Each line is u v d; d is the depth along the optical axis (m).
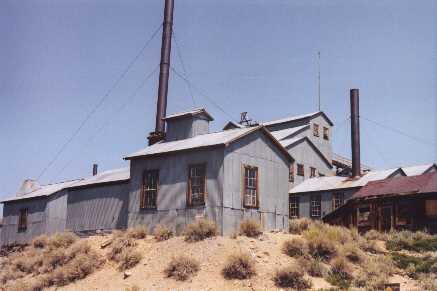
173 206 24.06
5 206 38.69
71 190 33.44
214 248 19.59
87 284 19.58
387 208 32.50
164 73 35.81
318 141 55.66
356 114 44.78
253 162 24.28
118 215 29.25
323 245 20.03
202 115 27.91
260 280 17.16
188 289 16.84
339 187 40.72
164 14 37.56
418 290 17.08
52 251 24.08
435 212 29.72
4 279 23.41
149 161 25.97
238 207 22.86
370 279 17.97
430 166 43.38
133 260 20.28
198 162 23.55
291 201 44.34
